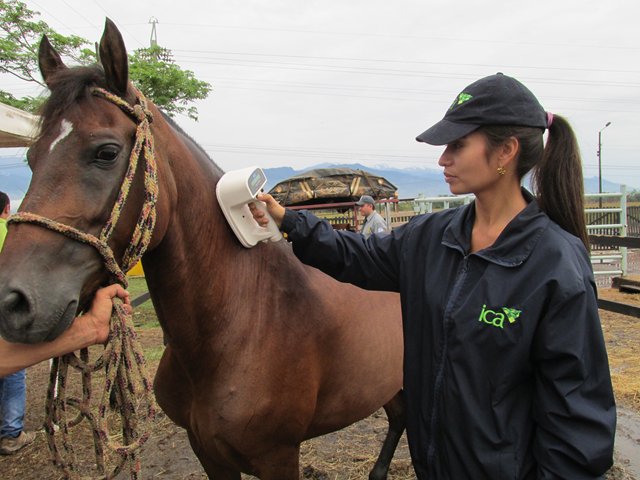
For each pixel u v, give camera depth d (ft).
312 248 4.84
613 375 12.25
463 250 3.67
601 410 3.10
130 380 3.93
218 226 4.72
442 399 3.61
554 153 3.59
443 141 3.40
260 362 4.81
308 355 5.14
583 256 3.33
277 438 5.02
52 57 4.31
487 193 3.61
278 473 5.18
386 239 4.66
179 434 9.82
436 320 3.67
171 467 8.68
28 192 3.47
